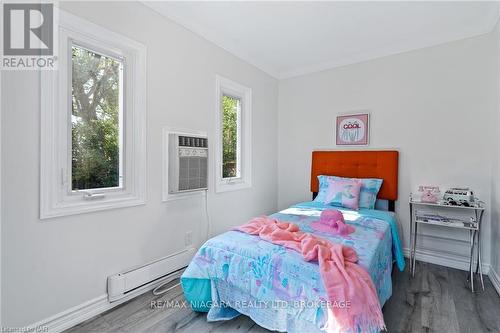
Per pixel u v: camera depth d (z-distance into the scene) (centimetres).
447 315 178
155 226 218
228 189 301
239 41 290
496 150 231
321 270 133
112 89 197
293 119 382
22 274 145
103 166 191
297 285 138
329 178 317
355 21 246
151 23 213
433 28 258
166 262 221
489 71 248
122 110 201
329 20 245
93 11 175
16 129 142
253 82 341
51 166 155
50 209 154
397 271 254
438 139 274
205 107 268
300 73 372
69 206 163
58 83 161
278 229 183
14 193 142
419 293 209
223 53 291
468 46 258
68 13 162
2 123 137
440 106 273
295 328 139
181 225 242
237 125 334
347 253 151
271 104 381
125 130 202
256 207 352
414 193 287
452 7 221
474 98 256
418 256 282
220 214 291
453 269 257
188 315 176
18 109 143
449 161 269
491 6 220
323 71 354
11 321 142
